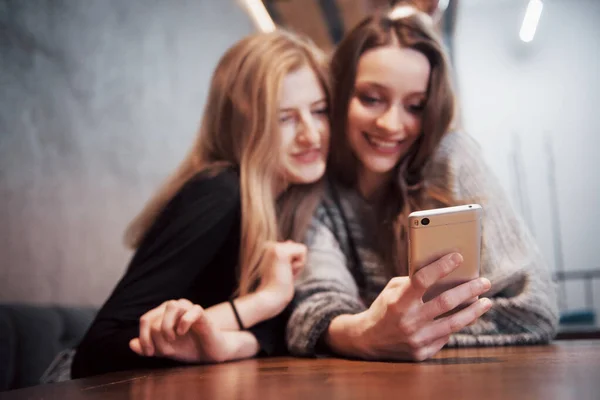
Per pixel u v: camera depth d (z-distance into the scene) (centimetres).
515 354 76
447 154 104
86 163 266
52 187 258
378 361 76
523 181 404
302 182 106
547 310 95
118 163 272
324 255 101
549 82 403
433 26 104
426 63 101
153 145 279
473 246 67
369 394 44
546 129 402
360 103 104
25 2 258
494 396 39
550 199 400
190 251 97
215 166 104
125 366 90
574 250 394
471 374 53
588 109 397
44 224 255
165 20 290
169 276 96
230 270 106
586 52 400
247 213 100
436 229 66
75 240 260
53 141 260
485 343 93
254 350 96
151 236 102
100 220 266
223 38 286
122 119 275
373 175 108
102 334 92
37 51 260
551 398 38
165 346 86
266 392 48
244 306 95
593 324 297
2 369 151
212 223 99
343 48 106
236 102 105
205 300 106
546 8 404
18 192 251
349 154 108
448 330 72
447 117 104
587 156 396
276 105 103
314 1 180
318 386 50
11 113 253
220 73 110
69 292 257
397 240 105
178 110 287
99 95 272
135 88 279
